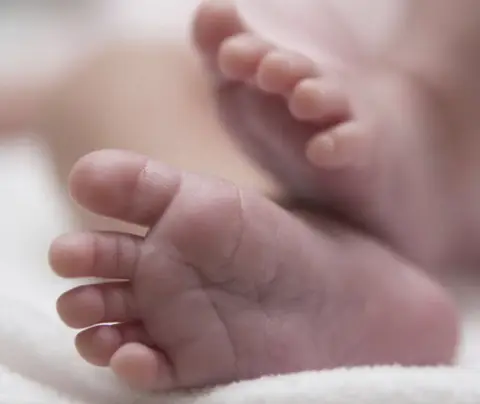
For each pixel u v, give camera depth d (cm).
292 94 25
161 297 23
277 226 24
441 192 31
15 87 46
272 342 24
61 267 23
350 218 27
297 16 36
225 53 26
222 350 24
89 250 23
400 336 27
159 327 23
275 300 24
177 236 23
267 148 27
